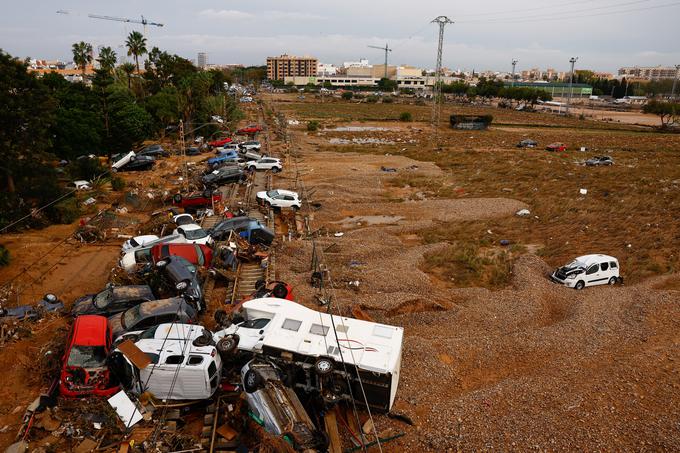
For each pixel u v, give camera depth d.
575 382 16.19
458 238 33.22
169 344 14.58
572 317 21.27
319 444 11.85
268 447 11.59
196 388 13.87
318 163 58.31
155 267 20.98
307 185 45.44
